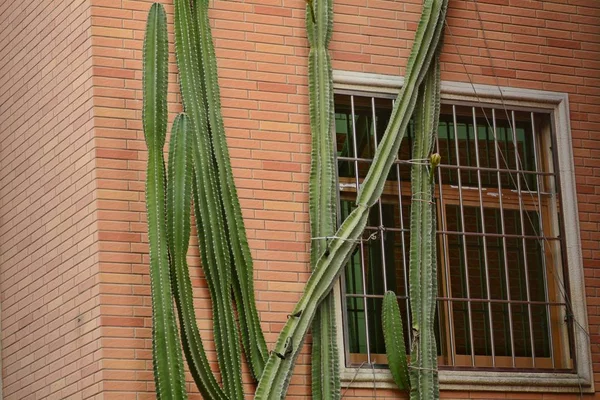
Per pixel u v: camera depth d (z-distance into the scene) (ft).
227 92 54.85
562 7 62.59
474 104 59.88
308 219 55.11
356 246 56.08
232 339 51.34
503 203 59.67
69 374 52.70
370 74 57.72
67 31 55.36
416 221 56.29
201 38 53.98
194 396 50.62
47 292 55.47
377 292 56.08
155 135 49.62
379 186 55.98
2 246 60.64
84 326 51.70
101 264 50.78
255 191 54.39
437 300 57.31
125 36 53.36
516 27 61.41
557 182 60.59
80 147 53.31
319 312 53.88
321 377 53.06
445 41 59.72
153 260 48.42
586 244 60.34
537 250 59.88
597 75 62.49
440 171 58.65
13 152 60.13
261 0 56.39
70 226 53.67
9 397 58.44
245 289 52.49
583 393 58.65
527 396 57.52
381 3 58.80
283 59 56.24
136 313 50.78
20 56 60.18
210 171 52.65
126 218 51.60
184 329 49.11
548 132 61.26
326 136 55.36
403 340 54.44
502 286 58.75
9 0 62.13
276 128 55.36
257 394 51.26
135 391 50.03
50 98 56.54
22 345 57.62
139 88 53.06
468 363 57.26
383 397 54.65
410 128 58.18
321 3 56.65
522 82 60.95
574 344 59.06
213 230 51.98
